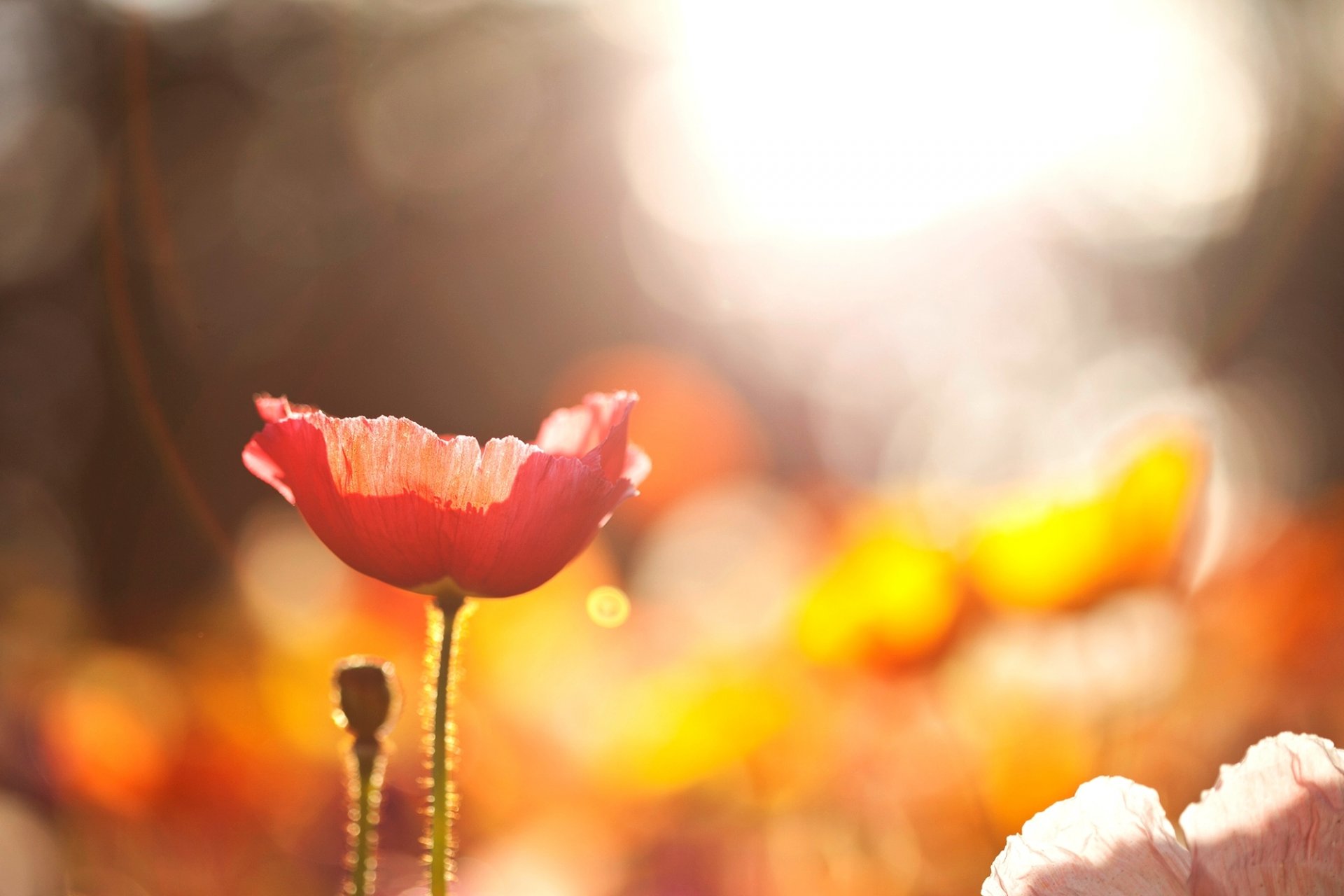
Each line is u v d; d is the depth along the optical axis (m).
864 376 5.68
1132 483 0.88
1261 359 5.96
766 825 0.90
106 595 3.46
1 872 0.87
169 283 4.52
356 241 5.43
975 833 0.88
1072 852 0.48
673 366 5.74
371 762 0.53
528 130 6.00
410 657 1.16
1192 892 0.48
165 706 1.07
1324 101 5.94
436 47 5.96
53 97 4.60
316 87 5.38
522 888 0.85
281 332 5.14
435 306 5.62
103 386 4.26
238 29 5.11
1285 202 6.04
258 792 0.94
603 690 1.16
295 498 0.54
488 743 1.07
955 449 3.38
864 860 0.85
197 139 4.93
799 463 5.54
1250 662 1.07
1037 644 0.95
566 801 1.00
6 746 0.92
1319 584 1.11
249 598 1.63
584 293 5.90
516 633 1.23
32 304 4.44
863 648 0.95
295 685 1.11
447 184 5.84
